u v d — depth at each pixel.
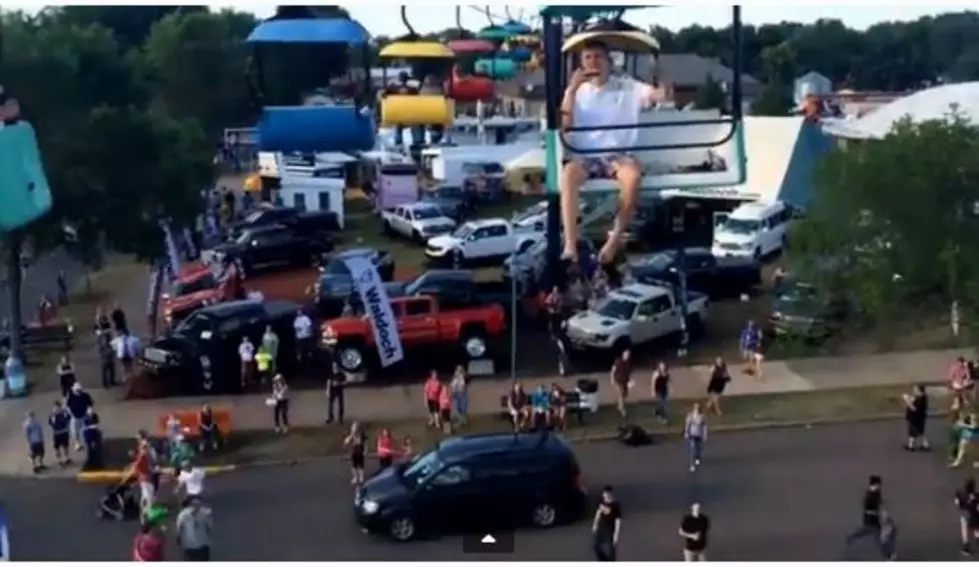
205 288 39.62
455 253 45.84
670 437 26.88
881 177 28.44
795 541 20.61
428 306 31.94
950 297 28.75
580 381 28.39
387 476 21.86
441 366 32.09
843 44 111.38
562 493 21.53
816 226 29.75
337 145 15.11
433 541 21.12
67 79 37.28
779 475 24.30
